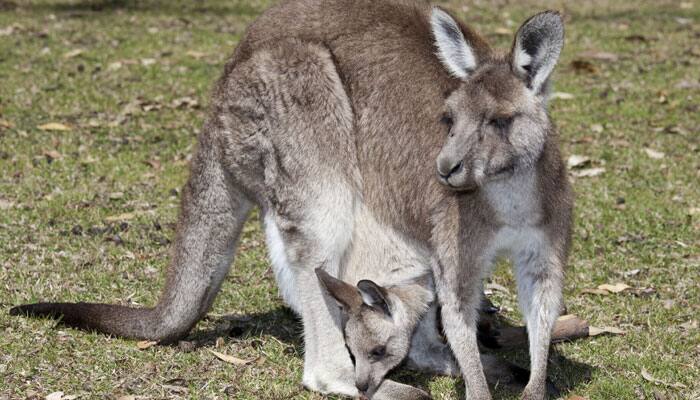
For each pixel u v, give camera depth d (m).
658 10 26.36
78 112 17.94
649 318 11.20
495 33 23.58
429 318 10.47
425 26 10.26
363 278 10.45
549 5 26.92
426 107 9.89
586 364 10.27
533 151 8.95
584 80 20.25
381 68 10.12
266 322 11.34
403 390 9.66
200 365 10.12
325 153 10.04
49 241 12.86
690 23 24.84
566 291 11.95
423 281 10.39
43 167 15.38
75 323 10.60
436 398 9.79
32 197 14.30
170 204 14.34
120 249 12.76
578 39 23.22
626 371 10.10
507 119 8.88
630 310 11.41
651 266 12.58
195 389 9.58
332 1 10.54
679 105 18.73
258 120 10.25
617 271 12.47
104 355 10.14
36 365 9.82
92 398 9.28
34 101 18.31
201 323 11.28
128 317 10.50
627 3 27.23
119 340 10.53
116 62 20.80
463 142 8.80
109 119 17.70
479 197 9.18
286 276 10.37
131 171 15.43
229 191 10.61
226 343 10.73
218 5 26.70
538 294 9.21
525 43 8.91
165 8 26.22
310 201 10.04
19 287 11.55
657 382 9.74
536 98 8.99
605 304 11.60
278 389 9.67
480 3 27.03
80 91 18.98
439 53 9.59
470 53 9.23
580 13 26.05
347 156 10.14
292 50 10.22
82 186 14.81
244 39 10.76
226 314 11.51
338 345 10.00
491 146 8.84
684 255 12.83
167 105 18.53
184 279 10.55
